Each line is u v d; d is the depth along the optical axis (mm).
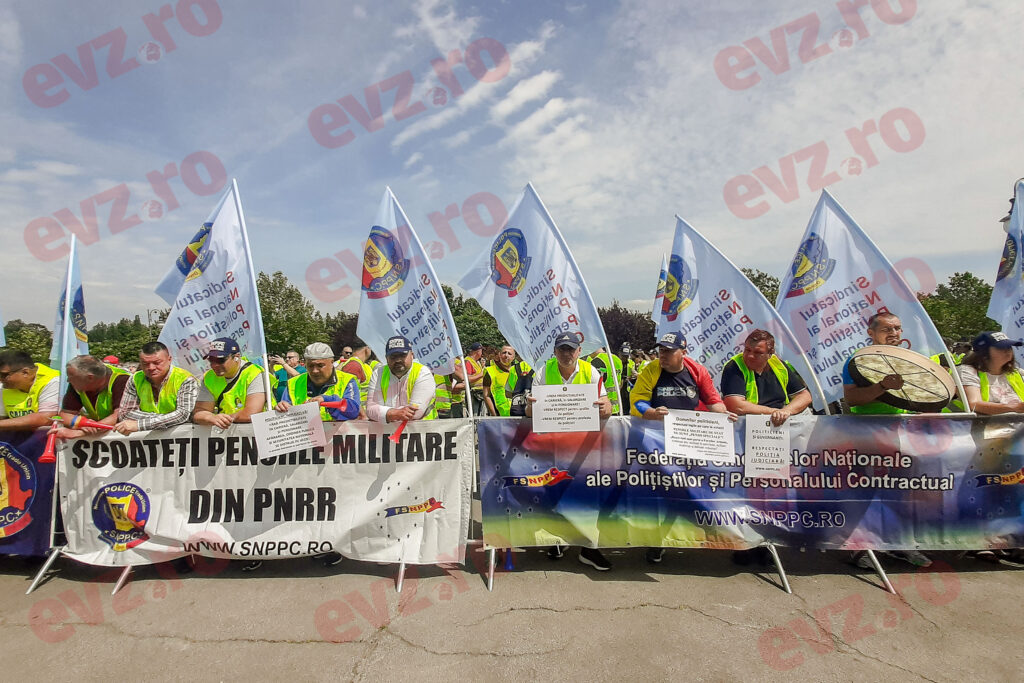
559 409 3746
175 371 3971
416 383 4039
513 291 5332
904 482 3781
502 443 3830
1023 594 3533
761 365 4020
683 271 5387
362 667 2787
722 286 4801
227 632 3109
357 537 3811
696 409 3990
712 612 3305
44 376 4191
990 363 4141
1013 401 4203
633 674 2707
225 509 3818
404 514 3830
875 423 3803
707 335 4898
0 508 3814
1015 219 5254
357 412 4535
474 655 2877
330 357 4547
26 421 3865
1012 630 3100
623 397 9227
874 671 2729
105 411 4125
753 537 3779
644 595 3521
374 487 3848
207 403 4031
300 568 3959
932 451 3791
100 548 3785
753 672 2723
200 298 4469
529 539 3791
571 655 2871
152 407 3945
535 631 3100
